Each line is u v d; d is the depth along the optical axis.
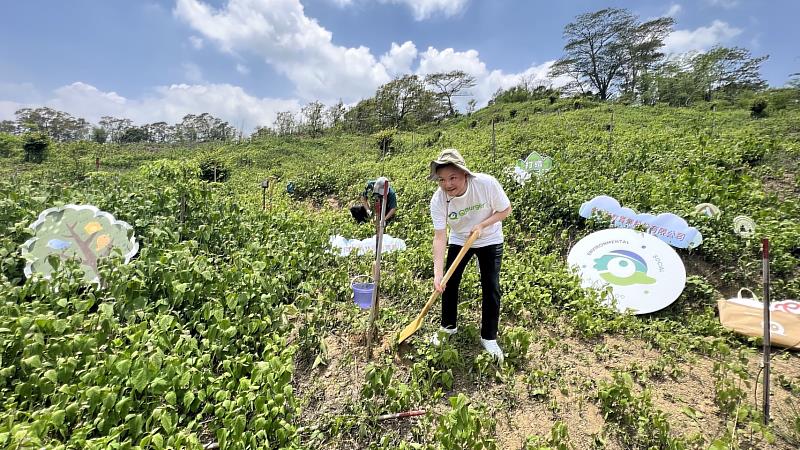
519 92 50.25
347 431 2.64
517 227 6.32
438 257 3.17
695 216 5.42
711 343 3.55
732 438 2.54
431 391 3.01
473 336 3.58
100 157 26.53
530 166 7.77
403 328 3.72
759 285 4.55
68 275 3.54
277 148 27.31
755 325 3.75
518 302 4.11
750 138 8.44
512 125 22.09
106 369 2.47
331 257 5.29
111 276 3.39
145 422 2.31
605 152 9.87
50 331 2.67
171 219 4.99
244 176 16.19
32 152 24.83
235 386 2.65
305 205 10.24
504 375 3.15
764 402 2.71
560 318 4.14
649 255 4.75
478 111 46.31
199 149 31.91
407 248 5.81
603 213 5.83
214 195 6.22
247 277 3.59
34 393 2.37
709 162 7.82
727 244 4.93
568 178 7.68
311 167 15.50
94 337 2.73
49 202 5.36
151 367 2.41
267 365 2.59
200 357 2.73
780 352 3.60
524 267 5.04
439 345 3.29
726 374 3.23
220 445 2.20
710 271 4.88
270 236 5.35
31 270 3.59
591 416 2.85
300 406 2.71
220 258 4.61
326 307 4.01
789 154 7.93
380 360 3.31
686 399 3.02
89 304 3.00
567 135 13.21
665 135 11.16
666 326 3.99
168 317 2.86
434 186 8.68
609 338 3.85
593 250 5.04
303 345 3.37
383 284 4.63
